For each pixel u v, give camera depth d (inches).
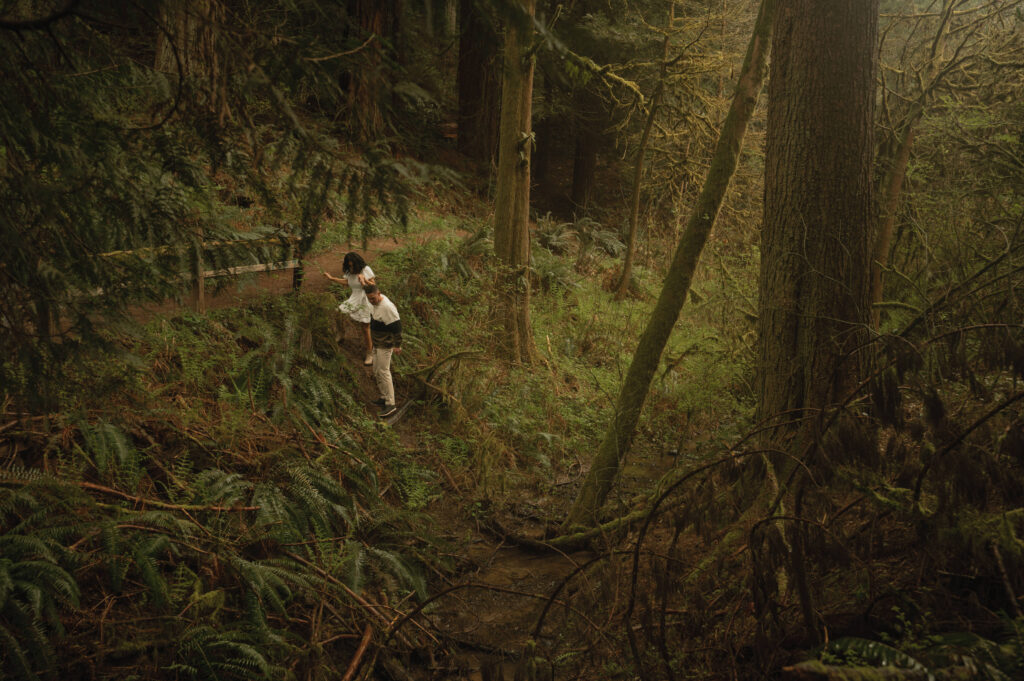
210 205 121.9
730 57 553.3
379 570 210.5
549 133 967.6
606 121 797.9
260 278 326.3
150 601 167.5
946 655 99.0
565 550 238.5
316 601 191.6
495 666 149.3
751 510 139.7
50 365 102.8
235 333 285.4
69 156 100.4
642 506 227.0
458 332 385.7
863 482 124.1
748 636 136.3
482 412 338.3
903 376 110.0
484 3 87.8
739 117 229.3
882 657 99.6
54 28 96.5
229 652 159.9
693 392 339.0
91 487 181.8
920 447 115.0
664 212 725.3
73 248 106.5
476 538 257.3
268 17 94.0
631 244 572.1
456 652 189.3
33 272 97.8
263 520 201.3
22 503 170.4
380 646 174.7
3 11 90.7
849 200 211.3
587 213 868.6
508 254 398.0
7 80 93.4
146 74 100.7
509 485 293.3
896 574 131.6
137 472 192.2
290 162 94.3
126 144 106.3
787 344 219.9
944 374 115.9
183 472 202.4
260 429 247.6
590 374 413.1
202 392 251.4
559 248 656.4
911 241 343.9
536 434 327.9
